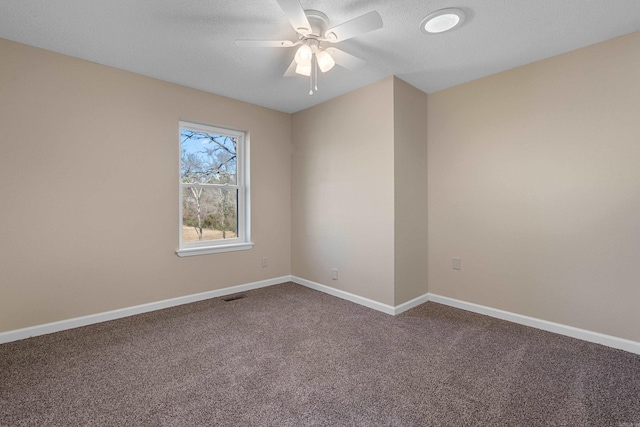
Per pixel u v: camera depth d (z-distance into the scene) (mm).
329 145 3521
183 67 2703
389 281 2902
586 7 1846
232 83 3055
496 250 2797
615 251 2191
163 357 2068
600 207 2246
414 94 3105
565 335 2408
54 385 1743
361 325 2625
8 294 2268
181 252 3113
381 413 1521
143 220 2896
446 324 2643
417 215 3150
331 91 3260
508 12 1901
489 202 2834
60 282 2475
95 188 2629
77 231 2547
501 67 2664
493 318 2779
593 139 2270
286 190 4070
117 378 1819
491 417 1490
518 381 1788
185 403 1597
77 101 2529
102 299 2676
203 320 2730
